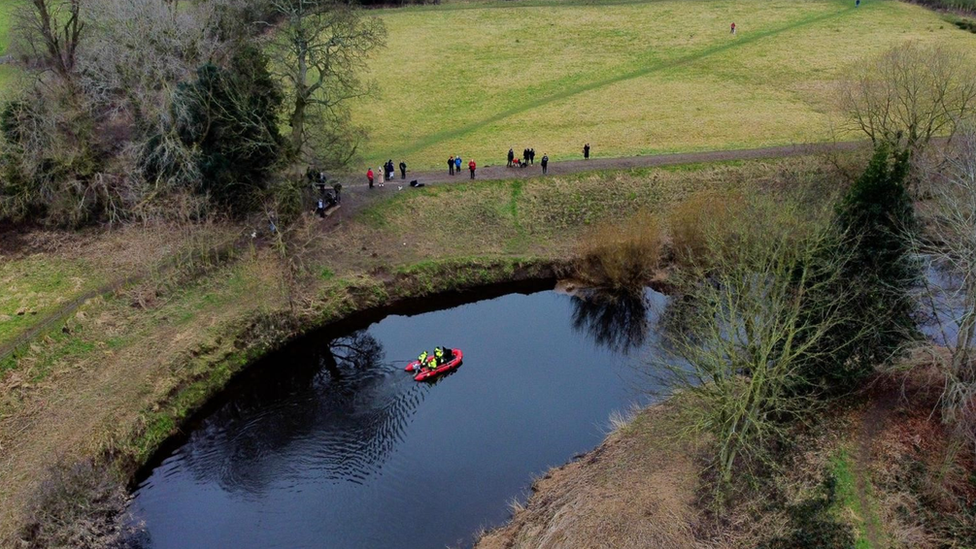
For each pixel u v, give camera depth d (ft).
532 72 322.75
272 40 214.07
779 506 118.73
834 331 130.72
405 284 199.72
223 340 171.42
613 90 303.68
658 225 209.77
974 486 114.21
